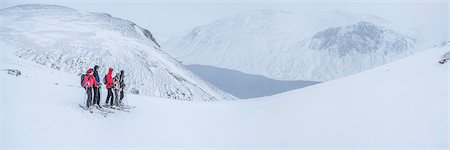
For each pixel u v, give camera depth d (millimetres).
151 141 14102
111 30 111312
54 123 12922
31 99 15594
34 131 11484
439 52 24078
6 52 71000
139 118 18000
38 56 76188
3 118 11836
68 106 15820
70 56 80812
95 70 17312
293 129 14391
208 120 19969
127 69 83500
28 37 88250
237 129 16891
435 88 13258
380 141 9992
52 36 92812
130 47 99062
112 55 88062
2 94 15133
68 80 37031
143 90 76688
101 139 12922
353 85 21219
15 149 9633
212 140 15219
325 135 12195
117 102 19125
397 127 10547
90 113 15867
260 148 13031
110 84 18359
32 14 116375
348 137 11250
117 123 15789
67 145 11148
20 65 36406
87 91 16328
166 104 26266
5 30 91062
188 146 13969
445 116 10172
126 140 13586
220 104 31266
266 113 19859
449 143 8516
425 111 11031
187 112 22609
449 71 15367
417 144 9016
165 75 90000
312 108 17203
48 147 10492
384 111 12469
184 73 108562
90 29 106562
